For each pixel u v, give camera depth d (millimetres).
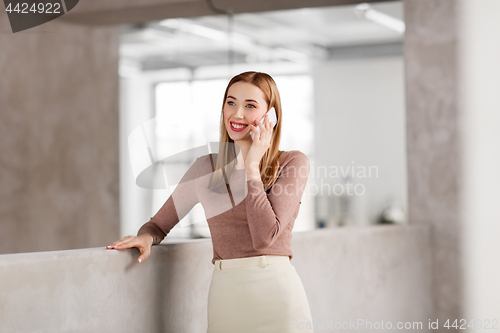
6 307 1323
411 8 3908
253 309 1586
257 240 1555
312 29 8078
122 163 5305
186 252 1972
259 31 8000
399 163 9141
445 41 3799
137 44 8453
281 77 9680
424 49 3861
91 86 5223
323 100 9547
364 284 3006
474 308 3664
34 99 5133
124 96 9875
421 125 3855
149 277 1795
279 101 1745
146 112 9805
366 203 9078
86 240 5156
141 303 1758
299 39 8562
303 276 2541
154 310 1814
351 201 8906
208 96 9555
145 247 1730
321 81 9555
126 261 1695
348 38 8727
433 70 3832
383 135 9258
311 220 8633
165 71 9766
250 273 1604
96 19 4973
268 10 4684
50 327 1439
